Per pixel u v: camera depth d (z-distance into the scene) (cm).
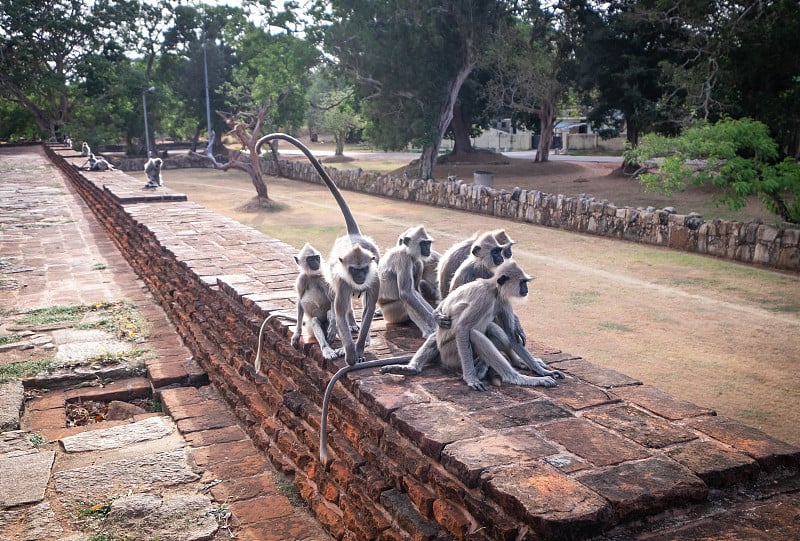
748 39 2270
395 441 404
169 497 534
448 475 356
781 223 1525
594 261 1550
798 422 701
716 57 2403
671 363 887
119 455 612
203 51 5012
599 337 1004
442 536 360
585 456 343
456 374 475
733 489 329
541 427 380
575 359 502
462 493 338
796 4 2177
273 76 4084
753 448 349
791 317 1084
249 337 705
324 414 469
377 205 2761
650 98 3016
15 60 4816
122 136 5612
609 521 293
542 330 1044
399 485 402
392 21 3169
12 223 1919
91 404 764
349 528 445
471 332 454
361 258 497
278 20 4066
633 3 2970
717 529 297
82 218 2027
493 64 3616
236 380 714
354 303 809
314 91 6456
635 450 349
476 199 2434
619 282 1349
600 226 1889
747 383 812
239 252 1027
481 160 4094
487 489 320
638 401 416
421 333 588
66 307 1087
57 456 607
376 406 432
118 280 1295
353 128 5825
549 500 300
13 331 961
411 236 586
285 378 612
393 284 595
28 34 4647
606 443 357
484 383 447
